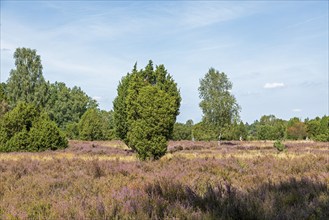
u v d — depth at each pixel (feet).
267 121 362.94
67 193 24.30
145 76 96.63
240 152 101.45
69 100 335.47
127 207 17.84
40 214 18.29
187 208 17.49
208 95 188.96
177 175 33.32
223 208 17.46
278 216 16.38
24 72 228.02
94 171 36.78
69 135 221.66
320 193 22.12
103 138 200.75
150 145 57.36
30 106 99.04
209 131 188.85
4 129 95.04
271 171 38.58
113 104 102.99
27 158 63.77
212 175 34.58
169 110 58.70
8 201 22.07
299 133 243.19
